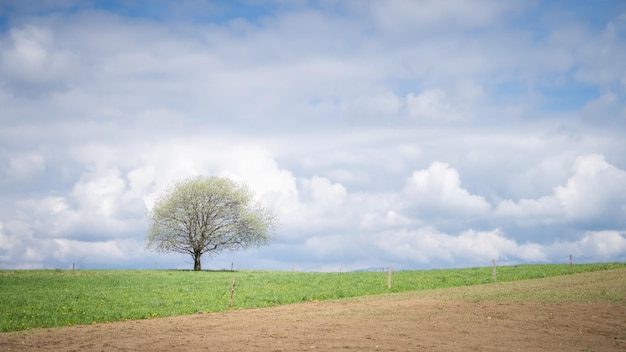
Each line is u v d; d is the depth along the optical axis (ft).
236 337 68.80
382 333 70.03
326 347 61.11
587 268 172.96
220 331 74.02
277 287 144.97
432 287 135.54
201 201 278.05
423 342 63.87
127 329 77.25
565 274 157.99
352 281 159.02
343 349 59.82
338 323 78.79
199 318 88.63
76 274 220.64
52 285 165.68
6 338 70.69
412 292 124.26
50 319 89.15
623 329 73.15
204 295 126.82
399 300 105.81
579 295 103.76
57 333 74.49
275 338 67.46
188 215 276.62
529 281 140.26
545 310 87.66
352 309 94.38
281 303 111.55
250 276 201.16
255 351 59.47
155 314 94.48
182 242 276.82
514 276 156.66
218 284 159.22
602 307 89.86
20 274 215.72
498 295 107.65
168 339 68.18
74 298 122.83
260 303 109.40
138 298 121.60
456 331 71.36
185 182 279.69
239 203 283.59
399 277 169.58
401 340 65.10
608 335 69.36
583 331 71.82
